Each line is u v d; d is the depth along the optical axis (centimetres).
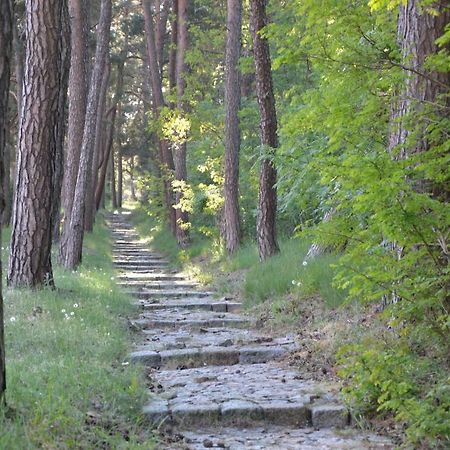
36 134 1097
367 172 543
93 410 532
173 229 2797
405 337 645
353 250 595
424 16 666
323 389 651
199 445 518
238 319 1092
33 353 690
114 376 630
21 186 1098
